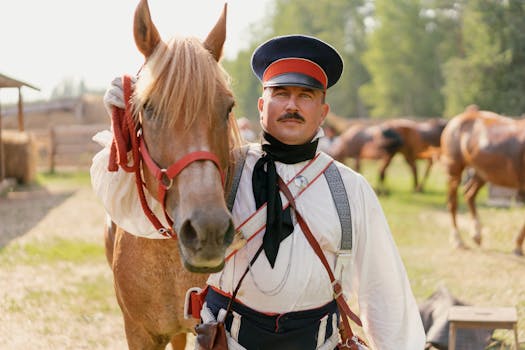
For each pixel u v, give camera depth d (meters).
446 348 3.93
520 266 6.98
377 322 1.95
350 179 1.93
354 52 52.03
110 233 2.81
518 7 28.22
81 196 13.85
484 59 28.42
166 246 2.30
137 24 1.93
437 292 4.60
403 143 14.64
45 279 6.16
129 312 2.51
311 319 1.84
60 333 4.52
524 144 7.68
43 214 10.88
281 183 1.83
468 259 7.36
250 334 1.81
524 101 27.56
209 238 1.56
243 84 56.34
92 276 6.36
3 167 14.70
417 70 43.22
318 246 1.81
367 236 1.94
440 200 13.50
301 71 1.86
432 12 43.56
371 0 52.09
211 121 1.74
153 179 1.88
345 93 52.03
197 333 1.83
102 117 28.30
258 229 1.81
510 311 3.77
